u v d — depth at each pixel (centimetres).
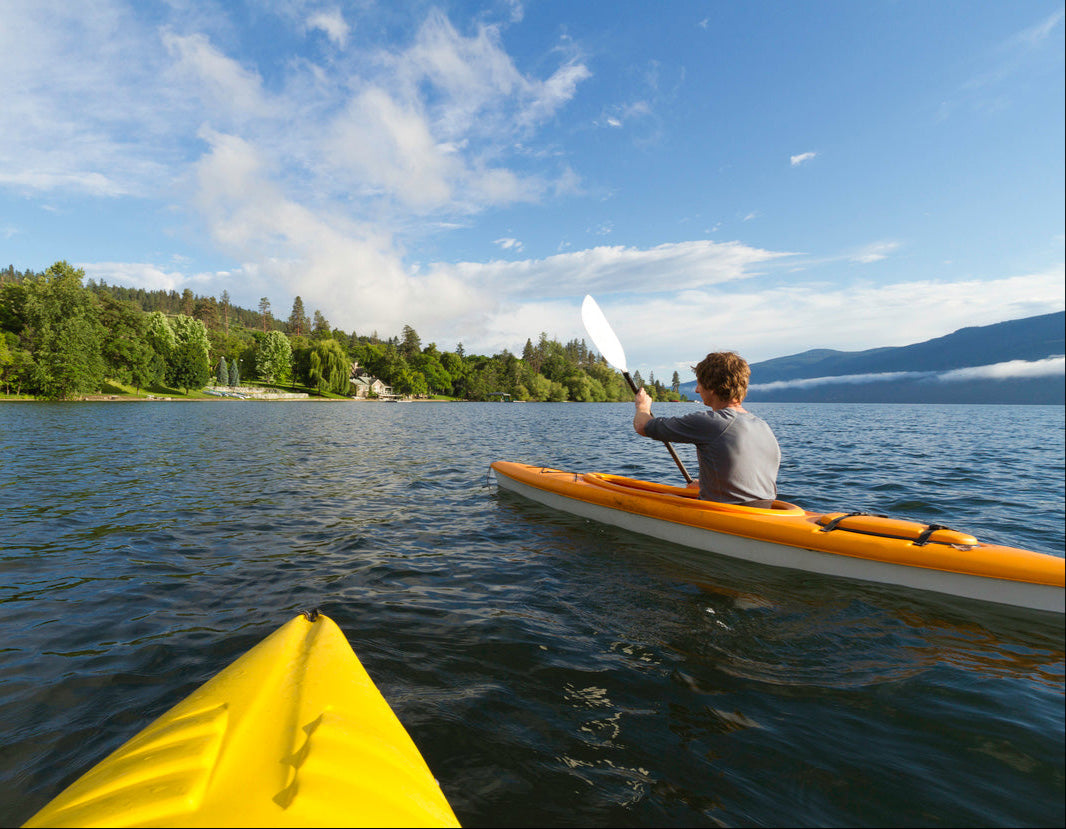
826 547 302
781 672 206
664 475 815
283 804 100
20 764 157
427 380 9788
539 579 322
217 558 371
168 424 1905
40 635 248
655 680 201
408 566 351
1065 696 185
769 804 137
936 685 193
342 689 154
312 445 1239
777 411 5012
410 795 112
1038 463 949
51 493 605
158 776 112
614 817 132
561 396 10562
